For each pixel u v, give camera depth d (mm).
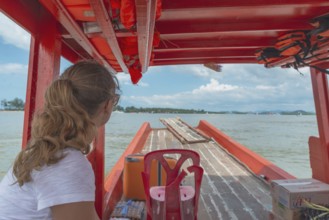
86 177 809
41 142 817
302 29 2273
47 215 778
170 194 2465
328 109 3199
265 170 5492
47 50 1805
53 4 1428
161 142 10203
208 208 3865
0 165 1854
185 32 2332
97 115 972
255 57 3283
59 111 853
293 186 2809
